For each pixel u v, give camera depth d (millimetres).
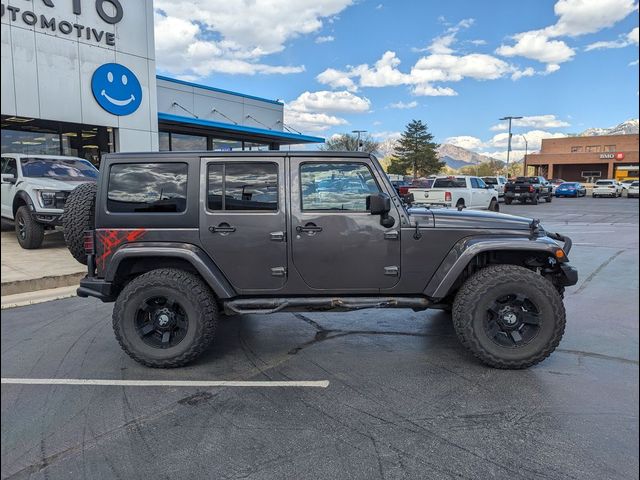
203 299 4191
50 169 10180
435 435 3092
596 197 43938
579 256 9984
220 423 3279
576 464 2758
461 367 4223
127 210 4262
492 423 3236
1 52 11648
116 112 14453
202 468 2764
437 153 94438
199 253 4203
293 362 4387
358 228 4230
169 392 3773
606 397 3596
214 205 4246
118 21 14266
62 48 13078
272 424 3258
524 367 4109
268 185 4258
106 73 14109
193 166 4238
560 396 3621
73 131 14047
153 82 15492
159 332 4281
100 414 3414
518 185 31844
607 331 5109
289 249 4242
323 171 4270
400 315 5836
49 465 2799
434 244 4250
